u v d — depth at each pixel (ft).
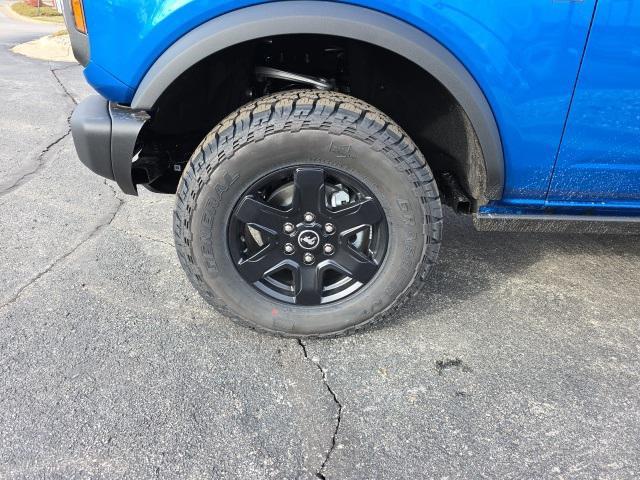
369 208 6.61
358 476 5.42
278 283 7.29
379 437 5.89
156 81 6.15
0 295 8.11
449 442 5.85
